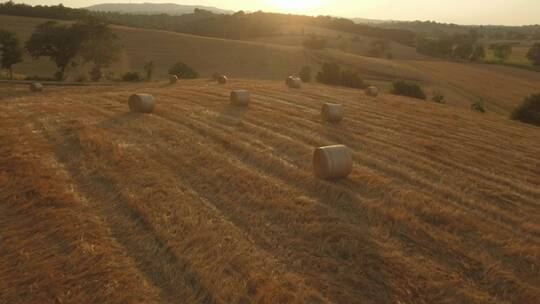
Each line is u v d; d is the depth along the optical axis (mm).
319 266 6539
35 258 6426
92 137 12617
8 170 9867
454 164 12211
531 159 13391
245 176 9961
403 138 14781
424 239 7516
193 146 12211
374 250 6996
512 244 7480
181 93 22391
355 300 5797
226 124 15148
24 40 64125
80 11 101250
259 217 7973
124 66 59656
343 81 43031
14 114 15867
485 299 5938
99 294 5641
